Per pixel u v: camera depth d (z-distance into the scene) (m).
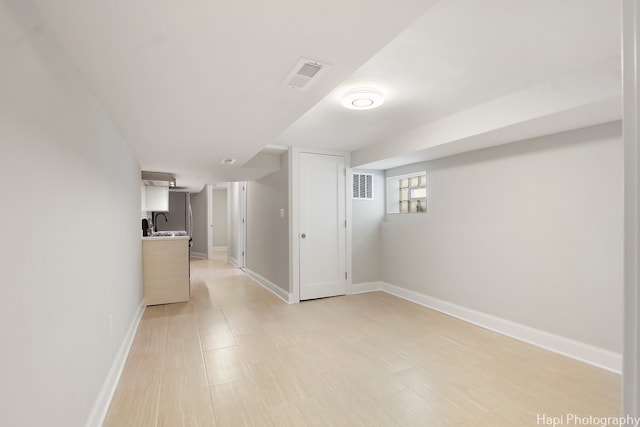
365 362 2.59
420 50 1.86
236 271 6.82
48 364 1.21
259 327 3.39
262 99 1.99
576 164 2.67
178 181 6.09
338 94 2.52
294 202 4.40
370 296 4.70
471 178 3.59
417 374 2.39
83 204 1.64
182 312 3.92
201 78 1.69
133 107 2.08
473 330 3.31
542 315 2.90
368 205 5.01
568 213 2.72
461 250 3.72
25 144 1.06
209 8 1.12
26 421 1.04
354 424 1.84
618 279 2.43
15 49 1.00
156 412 1.95
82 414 1.58
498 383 2.27
